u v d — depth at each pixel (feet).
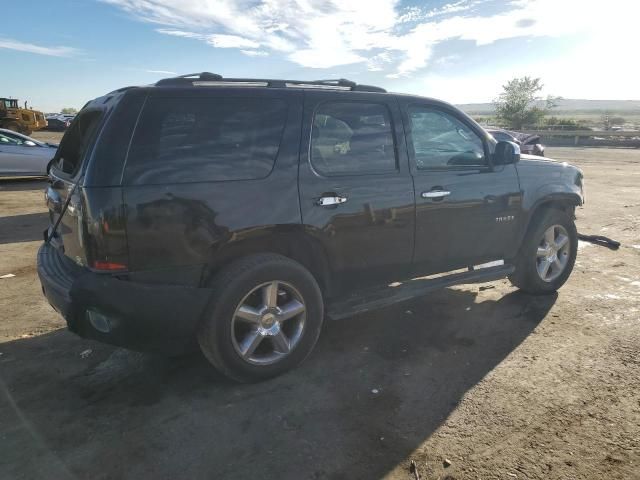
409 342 12.84
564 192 15.44
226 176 9.97
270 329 10.66
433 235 12.87
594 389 10.38
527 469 8.05
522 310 14.83
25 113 104.27
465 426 9.21
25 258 20.43
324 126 11.30
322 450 8.61
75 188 9.44
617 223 27.25
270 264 10.30
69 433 9.11
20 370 11.43
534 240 15.16
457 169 13.39
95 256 9.07
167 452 8.56
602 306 15.02
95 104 10.80
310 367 11.56
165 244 9.39
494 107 146.10
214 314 9.87
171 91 9.77
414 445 8.71
